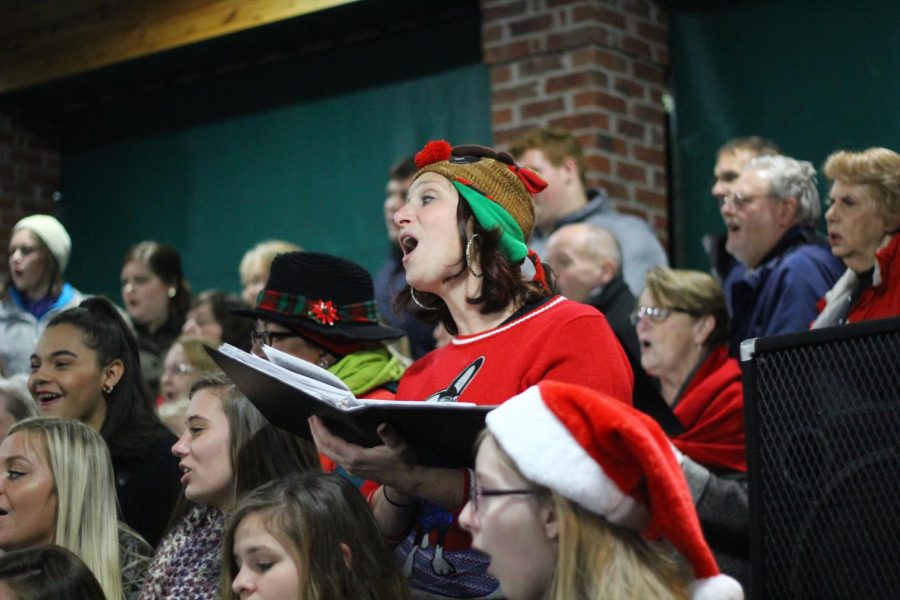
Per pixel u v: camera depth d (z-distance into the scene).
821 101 7.71
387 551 3.63
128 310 8.20
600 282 6.31
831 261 6.01
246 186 10.21
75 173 11.41
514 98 8.41
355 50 9.62
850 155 5.30
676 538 2.55
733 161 6.73
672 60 8.43
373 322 5.09
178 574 4.07
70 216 11.40
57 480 4.43
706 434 5.10
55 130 11.62
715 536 4.06
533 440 2.64
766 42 7.99
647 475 2.54
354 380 4.88
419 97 9.27
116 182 11.09
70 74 10.71
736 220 6.29
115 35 10.44
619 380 3.48
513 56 8.41
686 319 5.54
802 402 3.12
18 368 7.76
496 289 3.64
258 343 4.97
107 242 11.10
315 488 3.62
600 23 8.12
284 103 10.01
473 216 3.71
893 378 3.01
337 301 4.98
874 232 5.20
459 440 3.21
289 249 7.77
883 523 3.00
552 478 2.60
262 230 10.09
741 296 6.15
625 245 7.09
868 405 3.03
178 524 4.26
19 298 8.34
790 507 3.11
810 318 5.85
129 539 4.64
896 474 3.00
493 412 2.74
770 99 7.95
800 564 3.08
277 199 10.01
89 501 4.45
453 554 3.62
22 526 4.42
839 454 3.06
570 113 8.12
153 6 10.23
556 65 8.24
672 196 8.39
